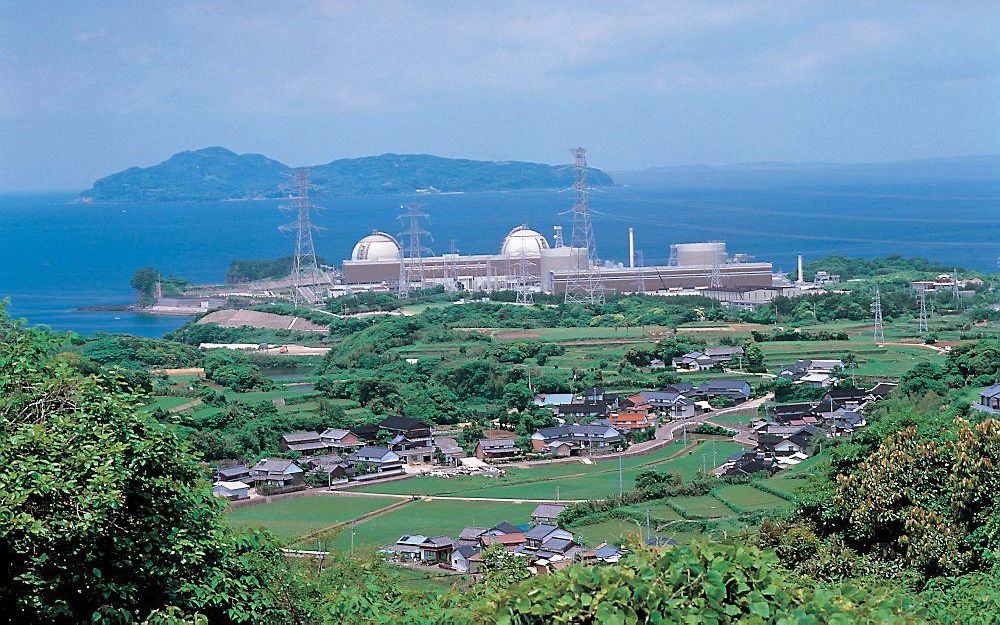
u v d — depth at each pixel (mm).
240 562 19984
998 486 26906
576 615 15594
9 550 16391
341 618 20609
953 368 88438
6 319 21250
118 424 18641
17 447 17156
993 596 21953
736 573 15961
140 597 18297
